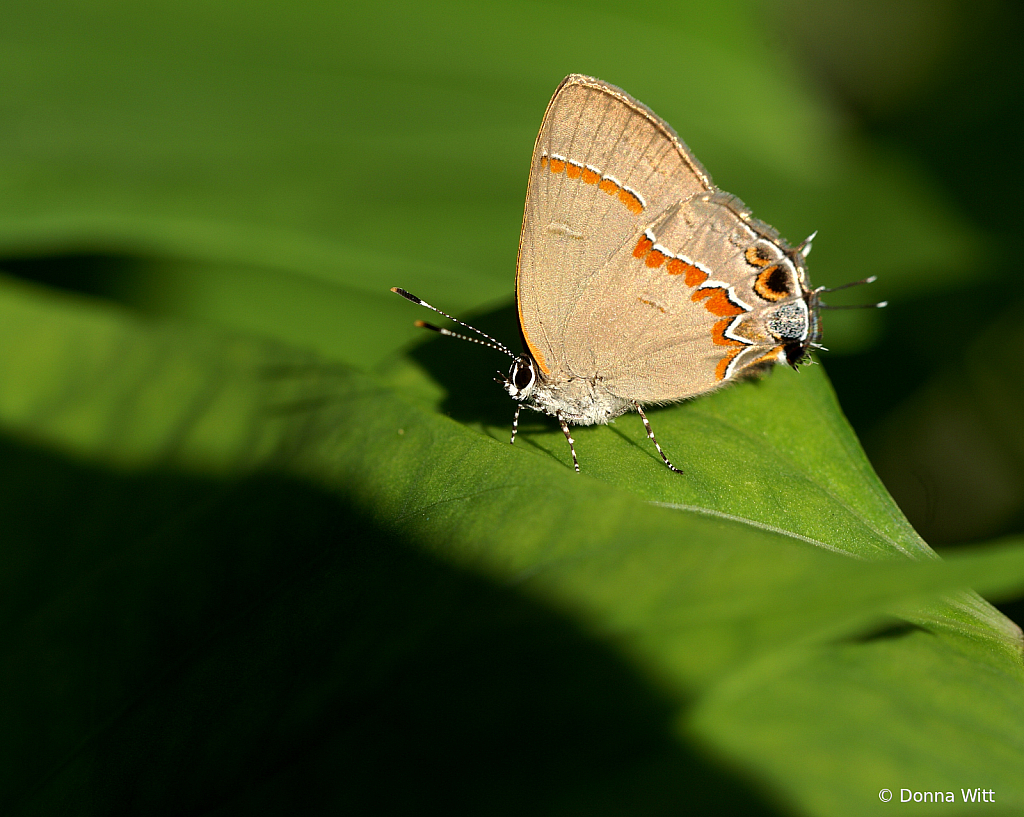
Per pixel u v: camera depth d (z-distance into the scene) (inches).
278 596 8.5
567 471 8.5
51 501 8.4
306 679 8.4
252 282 9.7
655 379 9.1
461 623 8.4
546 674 7.9
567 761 7.6
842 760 8.1
